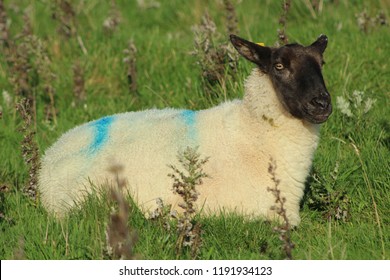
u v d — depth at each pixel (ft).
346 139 45.11
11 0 71.61
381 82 51.60
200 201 36.96
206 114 39.45
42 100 54.34
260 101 37.58
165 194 37.27
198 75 52.39
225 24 58.39
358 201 39.78
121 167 30.86
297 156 37.42
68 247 34.04
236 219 35.83
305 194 40.75
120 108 52.54
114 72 56.54
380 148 43.01
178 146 38.19
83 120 51.21
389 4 64.03
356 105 45.50
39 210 39.52
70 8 62.85
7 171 44.24
